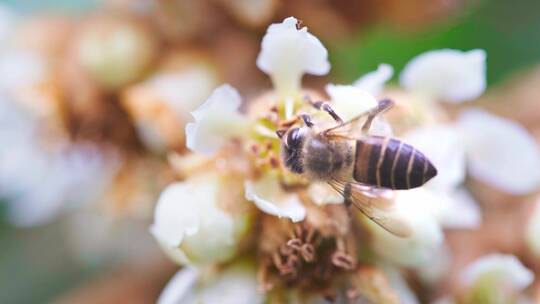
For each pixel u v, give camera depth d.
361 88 0.15
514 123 0.17
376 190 0.15
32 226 0.20
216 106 0.15
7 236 0.20
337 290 0.15
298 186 0.15
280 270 0.15
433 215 0.15
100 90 0.18
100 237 0.19
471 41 0.19
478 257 0.17
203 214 0.15
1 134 0.19
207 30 0.17
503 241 0.17
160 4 0.17
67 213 0.20
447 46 0.19
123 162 0.18
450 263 0.17
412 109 0.16
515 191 0.17
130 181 0.18
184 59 0.17
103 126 0.18
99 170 0.18
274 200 0.15
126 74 0.17
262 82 0.17
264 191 0.15
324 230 0.15
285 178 0.15
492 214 0.17
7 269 0.20
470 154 0.17
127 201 0.18
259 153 0.15
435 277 0.16
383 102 0.15
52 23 0.18
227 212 0.15
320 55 0.15
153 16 0.18
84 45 0.18
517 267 0.16
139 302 0.18
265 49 0.15
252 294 0.15
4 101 0.18
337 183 0.15
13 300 0.20
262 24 0.17
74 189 0.19
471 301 0.16
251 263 0.15
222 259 0.15
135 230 0.19
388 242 0.15
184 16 0.17
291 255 0.15
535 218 0.17
